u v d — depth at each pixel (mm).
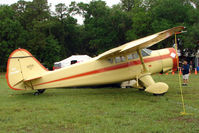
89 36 53344
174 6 27922
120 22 42094
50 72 9195
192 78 14500
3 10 43062
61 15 54156
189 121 4895
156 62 9664
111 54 8406
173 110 5918
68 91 10648
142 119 5133
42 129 4664
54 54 46344
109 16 43750
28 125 4980
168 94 8664
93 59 9281
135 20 30672
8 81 8719
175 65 10000
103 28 42406
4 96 9359
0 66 40125
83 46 56719
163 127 4484
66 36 53781
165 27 26000
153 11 31328
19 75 8828
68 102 7562
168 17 28812
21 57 8883
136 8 33969
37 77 8891
